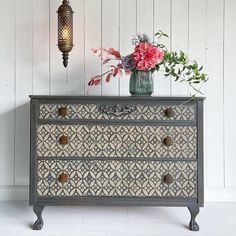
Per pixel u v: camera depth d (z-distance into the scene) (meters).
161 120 1.90
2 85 2.38
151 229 1.94
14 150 2.40
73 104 1.90
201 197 1.90
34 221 2.04
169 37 2.39
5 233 1.87
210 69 2.40
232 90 2.40
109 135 1.90
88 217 2.12
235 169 2.41
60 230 1.92
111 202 1.90
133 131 1.90
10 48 2.37
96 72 2.39
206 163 2.41
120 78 2.38
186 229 1.95
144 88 2.04
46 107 1.90
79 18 2.38
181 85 2.39
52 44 2.38
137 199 1.90
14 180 2.40
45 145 1.90
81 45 2.38
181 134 1.90
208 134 2.40
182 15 2.39
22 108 2.39
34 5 2.37
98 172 1.90
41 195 1.90
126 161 1.90
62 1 2.34
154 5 2.38
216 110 2.40
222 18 2.39
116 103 1.90
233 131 2.41
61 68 2.39
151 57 1.96
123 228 1.95
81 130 1.90
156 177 1.90
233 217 2.13
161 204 1.90
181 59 2.06
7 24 2.37
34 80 2.39
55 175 1.90
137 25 2.39
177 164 1.90
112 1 2.38
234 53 2.40
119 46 2.39
